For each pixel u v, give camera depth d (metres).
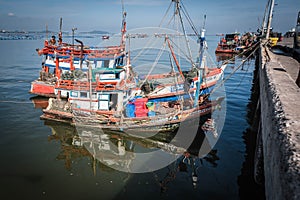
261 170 8.70
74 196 9.21
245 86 28.05
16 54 57.09
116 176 10.52
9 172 10.65
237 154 12.27
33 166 11.24
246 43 58.50
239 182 9.98
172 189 9.60
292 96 5.30
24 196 9.12
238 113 18.23
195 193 9.34
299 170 2.54
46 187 9.70
